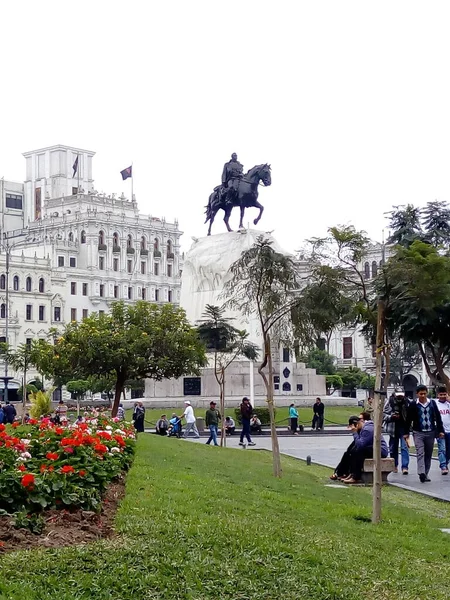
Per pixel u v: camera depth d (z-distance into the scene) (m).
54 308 149.00
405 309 25.80
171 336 51.25
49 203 165.75
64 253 154.00
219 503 18.48
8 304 136.25
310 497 22.52
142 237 162.75
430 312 26.39
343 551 15.44
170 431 56.12
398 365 97.94
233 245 70.81
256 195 71.88
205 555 13.53
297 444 51.34
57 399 134.75
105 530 14.49
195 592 12.00
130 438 26.55
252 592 12.30
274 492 22.44
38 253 153.38
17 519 14.02
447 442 32.47
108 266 156.50
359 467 28.92
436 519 21.64
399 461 38.00
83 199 160.38
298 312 28.31
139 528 14.70
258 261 30.06
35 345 55.09
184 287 73.19
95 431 24.89
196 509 17.25
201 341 57.59
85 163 178.12
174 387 74.81
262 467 30.42
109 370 52.06
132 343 50.31
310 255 28.45
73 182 176.12
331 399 79.69
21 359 107.12
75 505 15.23
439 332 28.73
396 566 15.11
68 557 12.67
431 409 30.45
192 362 52.91
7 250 142.00
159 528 14.77
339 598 12.60
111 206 162.50
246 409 50.06
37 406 49.06
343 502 22.48
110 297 156.12
